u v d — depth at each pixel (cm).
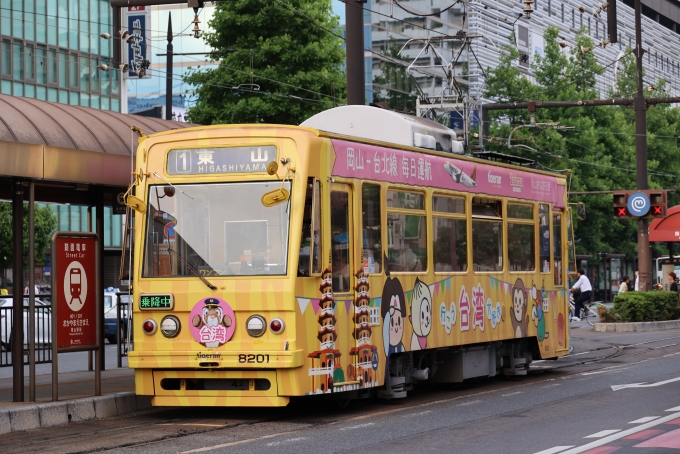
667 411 1331
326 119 1642
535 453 1014
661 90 6719
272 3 3734
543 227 1944
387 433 1179
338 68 3891
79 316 1368
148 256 1309
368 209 1385
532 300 1878
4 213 4834
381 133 1582
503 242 1772
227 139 1299
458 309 1605
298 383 1242
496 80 4994
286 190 1262
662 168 6431
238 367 1252
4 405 1288
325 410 1413
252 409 1435
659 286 4522
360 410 1412
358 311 1347
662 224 4197
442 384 1811
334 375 1298
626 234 6225
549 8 6694
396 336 1435
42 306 1833
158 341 1291
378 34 5284
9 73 5322
